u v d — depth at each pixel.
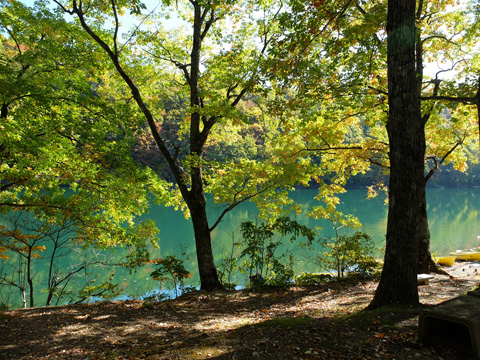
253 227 10.12
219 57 10.27
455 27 10.27
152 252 18.62
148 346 4.56
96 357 4.22
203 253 9.77
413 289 4.96
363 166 13.41
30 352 4.47
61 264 16.25
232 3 7.82
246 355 3.62
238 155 37.53
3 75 7.59
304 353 3.59
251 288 9.42
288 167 10.07
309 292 8.52
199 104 10.27
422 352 3.45
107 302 7.95
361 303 6.28
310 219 28.89
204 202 9.97
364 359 3.37
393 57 4.97
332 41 7.30
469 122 11.24
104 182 10.07
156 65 10.90
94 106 9.53
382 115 9.86
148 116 9.59
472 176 73.00
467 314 3.39
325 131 11.74
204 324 5.88
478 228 24.84
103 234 10.72
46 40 8.59
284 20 6.91
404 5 4.87
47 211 9.17
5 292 12.95
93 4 9.19
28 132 8.04
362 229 23.91
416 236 4.97
